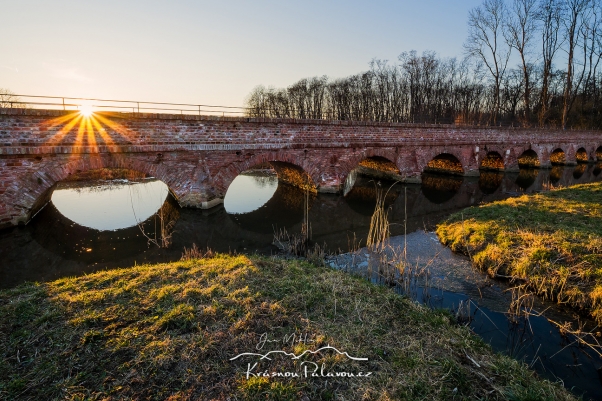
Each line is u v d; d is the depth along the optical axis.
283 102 58.62
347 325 4.99
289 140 16.38
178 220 13.34
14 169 10.43
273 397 3.54
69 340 4.36
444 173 27.45
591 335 5.68
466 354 4.51
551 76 39.81
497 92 36.34
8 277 8.05
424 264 8.77
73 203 16.44
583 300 6.36
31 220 11.75
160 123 12.81
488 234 9.66
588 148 36.75
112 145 11.84
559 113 46.28
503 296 7.09
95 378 3.74
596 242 7.69
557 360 5.09
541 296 6.97
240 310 5.21
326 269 7.69
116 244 10.70
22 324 4.73
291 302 5.53
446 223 12.13
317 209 16.25
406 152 21.59
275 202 18.00
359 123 18.80
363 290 6.31
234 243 11.04
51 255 9.64
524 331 5.83
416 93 46.38
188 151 13.53
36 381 3.66
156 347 4.26
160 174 13.12
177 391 3.61
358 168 28.41
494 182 23.91
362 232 12.44
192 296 5.62
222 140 14.34
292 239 11.42
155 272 6.67
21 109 10.22
